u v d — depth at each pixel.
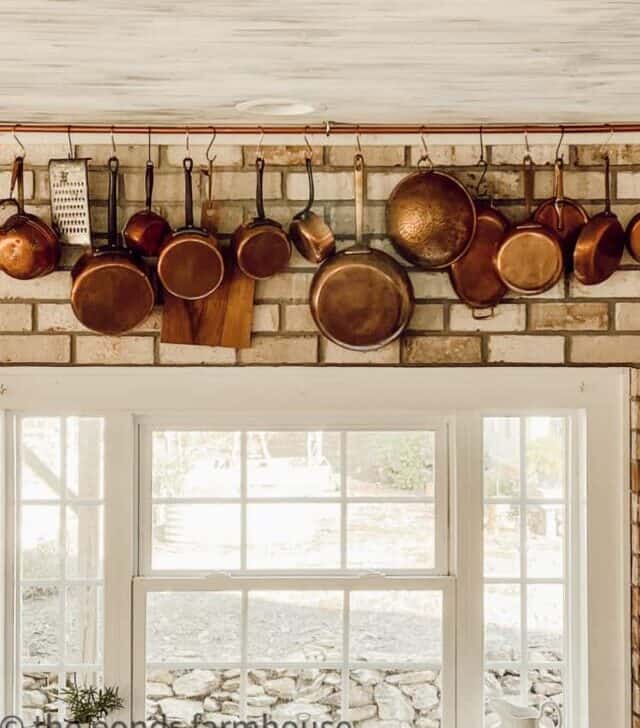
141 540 2.88
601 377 2.76
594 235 2.62
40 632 2.87
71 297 2.64
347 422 2.88
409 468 2.89
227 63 1.88
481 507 2.84
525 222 2.64
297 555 2.90
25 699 2.86
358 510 2.90
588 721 2.77
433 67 1.91
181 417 2.86
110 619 2.80
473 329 2.74
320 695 2.88
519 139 2.67
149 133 2.62
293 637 2.88
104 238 2.71
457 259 2.64
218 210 2.71
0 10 1.53
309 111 2.42
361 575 2.86
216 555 2.89
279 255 2.62
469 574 2.84
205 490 2.89
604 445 2.77
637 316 2.74
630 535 2.76
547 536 2.90
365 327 2.64
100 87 2.13
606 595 2.77
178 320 2.71
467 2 1.48
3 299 2.72
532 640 2.89
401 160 2.71
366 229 2.73
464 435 2.83
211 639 2.88
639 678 2.72
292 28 1.62
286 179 2.71
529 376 2.75
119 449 2.80
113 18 1.57
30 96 2.24
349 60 1.86
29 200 2.71
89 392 2.76
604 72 1.97
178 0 1.47
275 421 2.87
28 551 2.87
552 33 1.66
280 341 2.74
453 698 2.84
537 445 2.90
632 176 2.72
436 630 2.88
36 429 2.88
